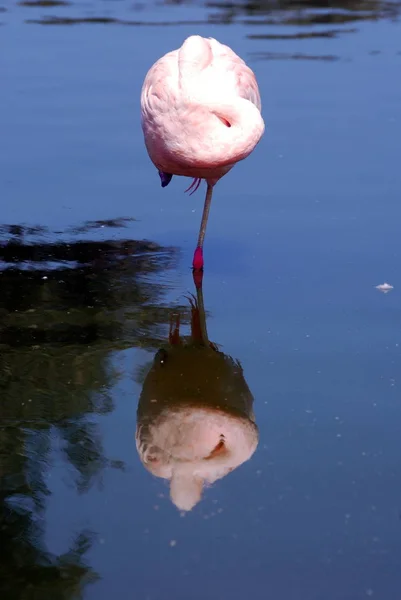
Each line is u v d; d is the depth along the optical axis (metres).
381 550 6.04
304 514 6.37
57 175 12.38
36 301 9.38
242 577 5.81
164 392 7.87
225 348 8.52
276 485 6.67
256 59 17.42
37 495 6.58
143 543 6.12
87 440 7.20
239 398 7.76
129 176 12.48
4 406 7.60
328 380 7.97
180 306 9.32
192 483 6.67
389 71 16.86
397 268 10.08
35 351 8.43
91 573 5.86
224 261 10.33
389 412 7.51
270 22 20.58
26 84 15.88
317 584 5.75
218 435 7.28
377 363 8.22
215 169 9.51
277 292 9.59
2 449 7.06
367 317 9.03
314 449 7.06
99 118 14.35
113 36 18.81
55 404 7.67
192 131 9.05
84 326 8.90
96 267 10.16
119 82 15.99
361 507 6.43
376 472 6.79
